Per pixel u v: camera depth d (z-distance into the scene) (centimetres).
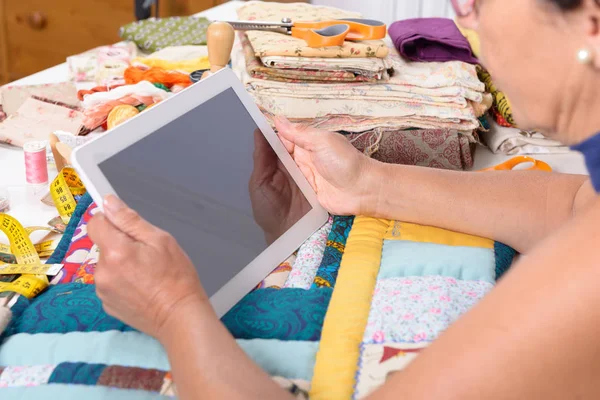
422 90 112
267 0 238
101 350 71
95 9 276
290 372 69
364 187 93
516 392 47
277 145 95
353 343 71
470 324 49
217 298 77
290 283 84
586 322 45
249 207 87
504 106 121
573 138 57
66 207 101
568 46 51
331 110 110
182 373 60
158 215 77
